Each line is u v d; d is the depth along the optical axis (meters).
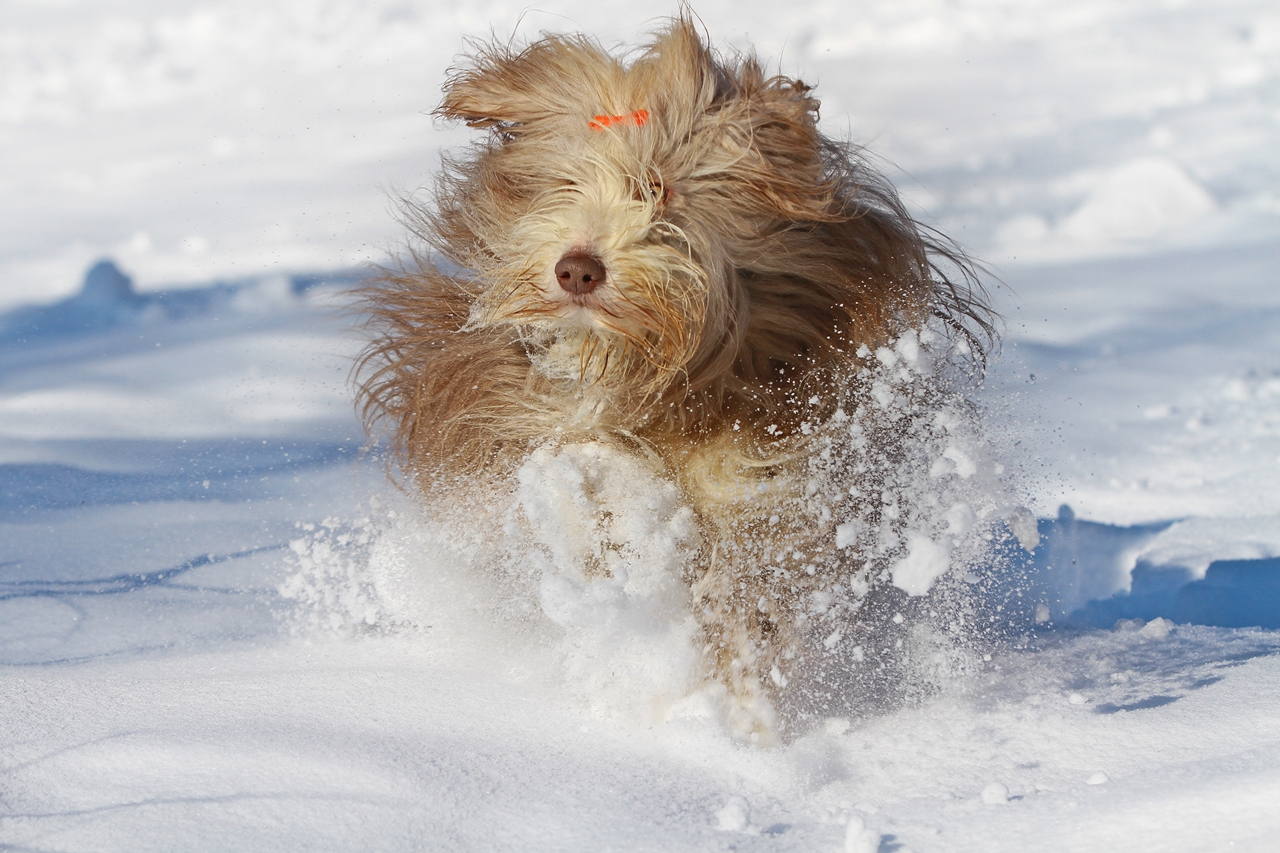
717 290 5.40
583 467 5.52
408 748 4.42
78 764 4.23
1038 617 6.39
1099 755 4.25
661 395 5.47
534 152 5.81
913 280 5.94
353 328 7.16
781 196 5.44
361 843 3.70
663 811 3.96
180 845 3.67
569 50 5.96
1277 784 3.56
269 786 4.05
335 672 5.43
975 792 4.04
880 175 6.19
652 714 4.96
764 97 5.60
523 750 4.52
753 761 4.38
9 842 3.69
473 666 5.56
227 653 5.73
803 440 5.46
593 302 5.30
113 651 5.76
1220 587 6.88
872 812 3.92
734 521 5.44
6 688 5.07
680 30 5.79
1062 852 3.45
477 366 6.02
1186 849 3.33
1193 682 4.97
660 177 5.38
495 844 3.72
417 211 6.47
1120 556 7.27
